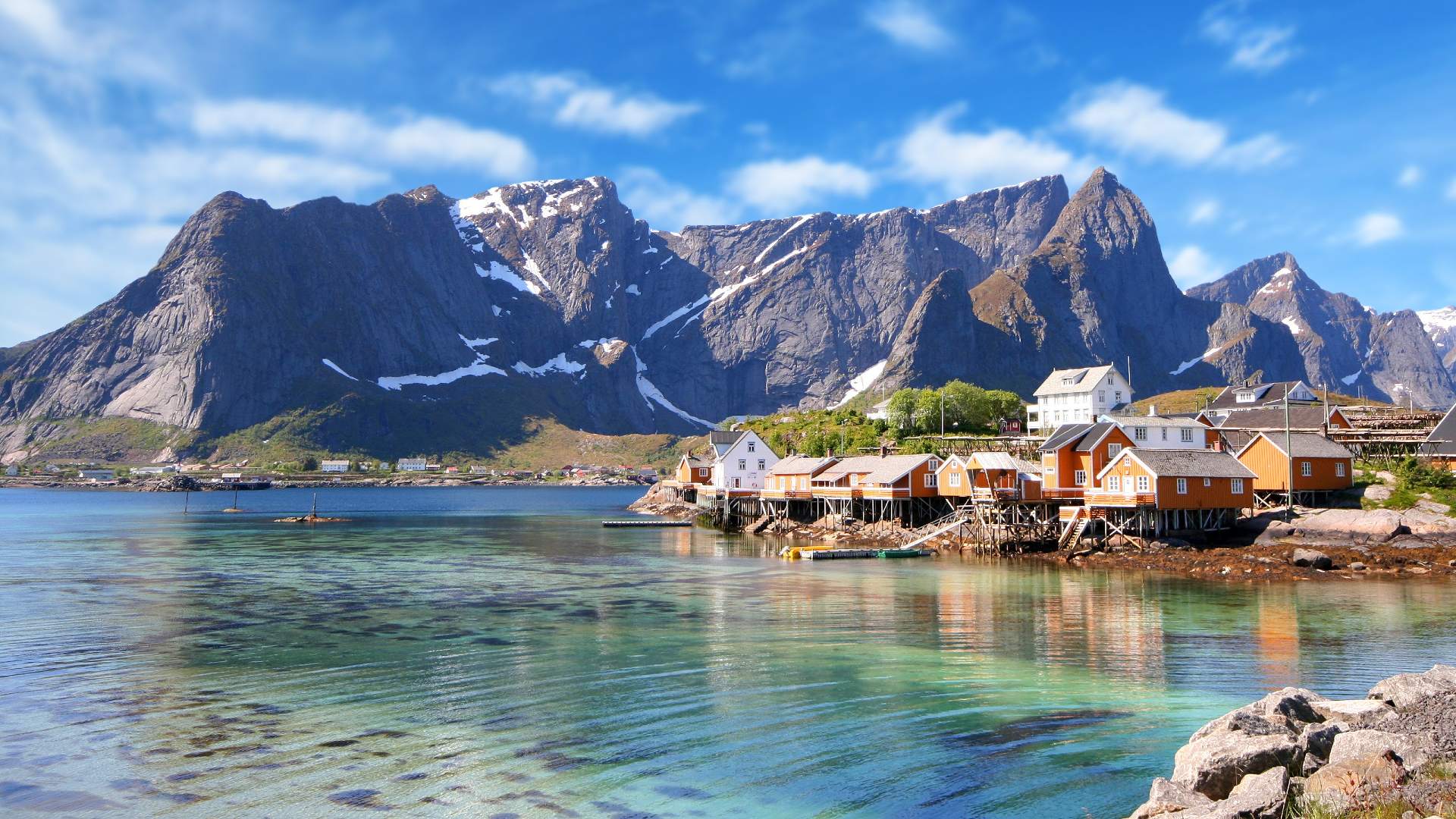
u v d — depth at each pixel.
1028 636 46.06
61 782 25.86
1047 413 189.25
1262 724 23.28
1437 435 96.06
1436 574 66.62
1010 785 25.75
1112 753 28.30
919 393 183.00
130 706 33.34
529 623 50.41
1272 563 70.88
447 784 25.77
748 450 144.75
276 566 80.94
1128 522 81.94
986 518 90.94
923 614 52.94
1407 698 25.41
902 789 25.50
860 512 112.50
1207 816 19.44
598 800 24.72
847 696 34.84
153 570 77.31
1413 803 18.64
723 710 32.97
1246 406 148.62
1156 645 43.94
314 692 35.38
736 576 72.31
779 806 24.38
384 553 95.06
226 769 26.88
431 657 41.69
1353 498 85.19
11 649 43.28
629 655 41.97
